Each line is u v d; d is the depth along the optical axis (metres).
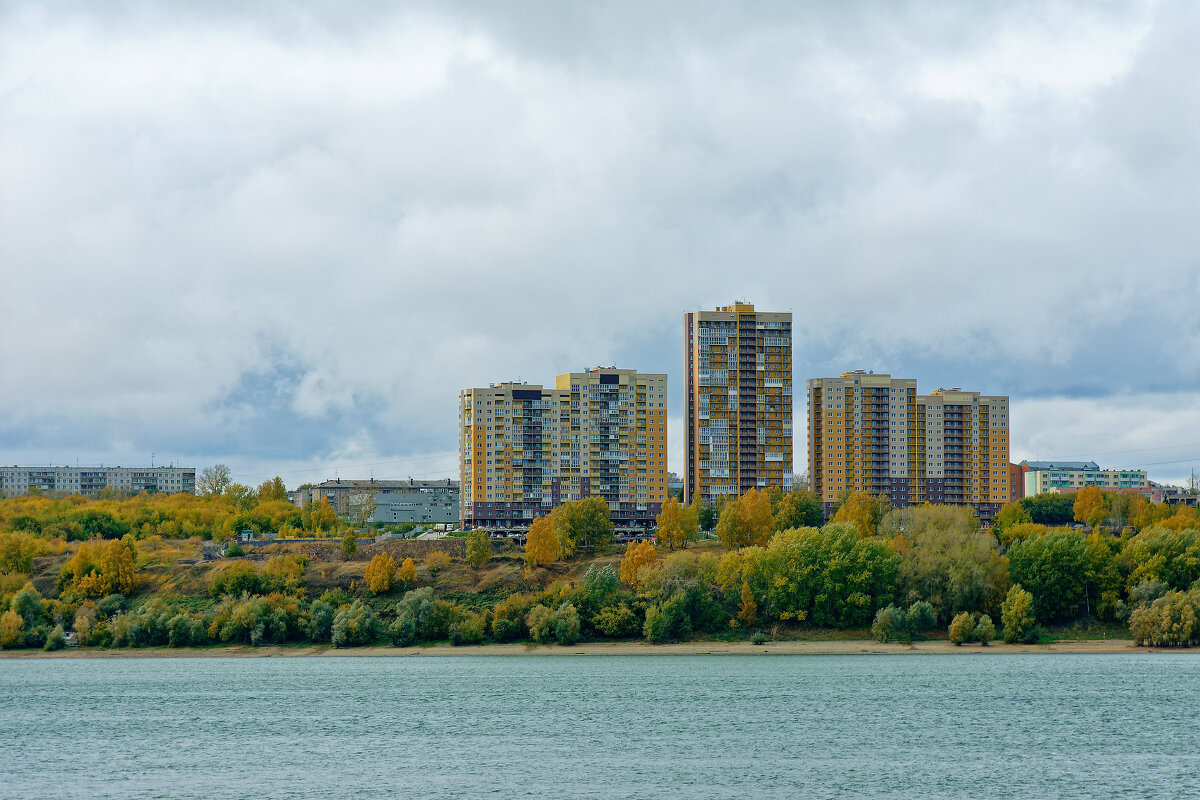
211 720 170.12
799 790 127.56
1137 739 149.88
